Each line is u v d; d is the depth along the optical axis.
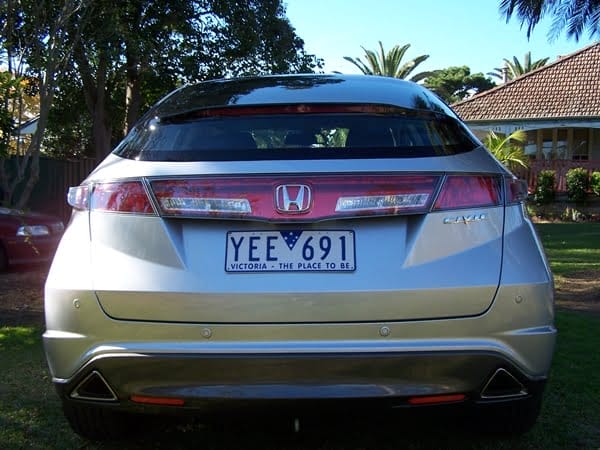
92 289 2.44
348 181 2.42
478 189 2.51
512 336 2.41
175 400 2.41
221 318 2.37
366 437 3.12
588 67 22.86
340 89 3.11
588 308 5.88
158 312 2.39
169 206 2.46
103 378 2.45
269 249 2.42
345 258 2.40
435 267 2.40
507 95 22.98
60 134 17.03
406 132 2.71
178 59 11.88
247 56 12.79
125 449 2.99
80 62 10.83
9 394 3.60
